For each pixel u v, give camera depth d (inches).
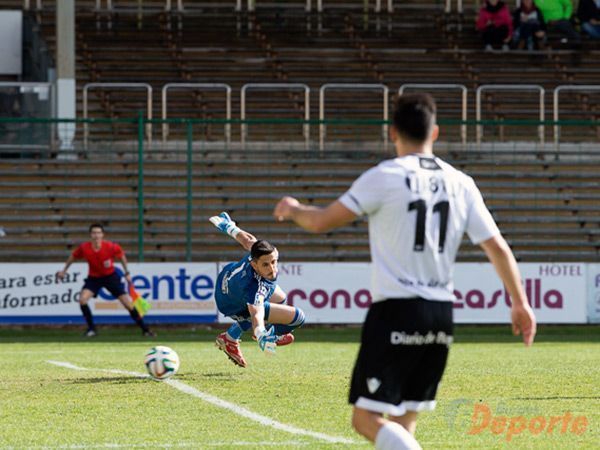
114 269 2197.3
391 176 582.6
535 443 820.0
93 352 1736.0
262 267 1143.6
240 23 3412.9
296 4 3545.8
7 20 3105.3
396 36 3437.5
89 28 3319.4
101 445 803.4
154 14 3405.5
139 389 1140.5
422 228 581.0
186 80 3083.2
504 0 3713.1
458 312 2324.1
